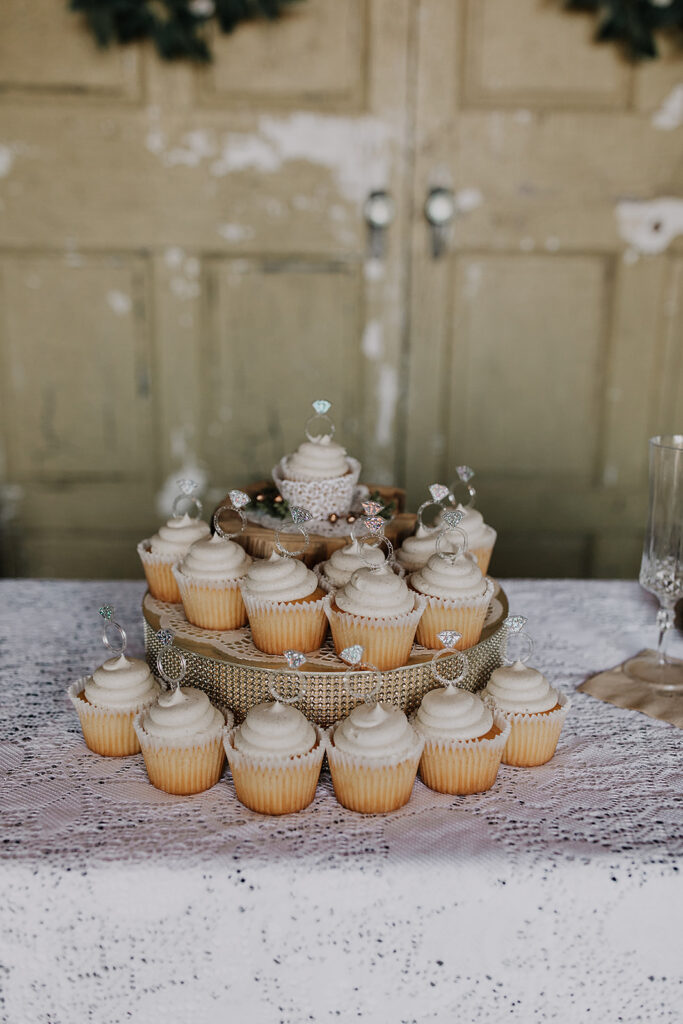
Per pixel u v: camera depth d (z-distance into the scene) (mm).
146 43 2162
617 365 2406
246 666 931
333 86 2213
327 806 877
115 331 2352
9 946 780
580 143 2248
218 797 890
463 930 782
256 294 2338
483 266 2328
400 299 2348
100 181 2248
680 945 798
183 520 1145
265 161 2252
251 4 2139
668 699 1095
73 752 971
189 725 867
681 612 1379
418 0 2156
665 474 1085
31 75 2178
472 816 858
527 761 947
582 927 785
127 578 2541
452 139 2244
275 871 773
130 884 770
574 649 1253
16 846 800
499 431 2451
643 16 2115
